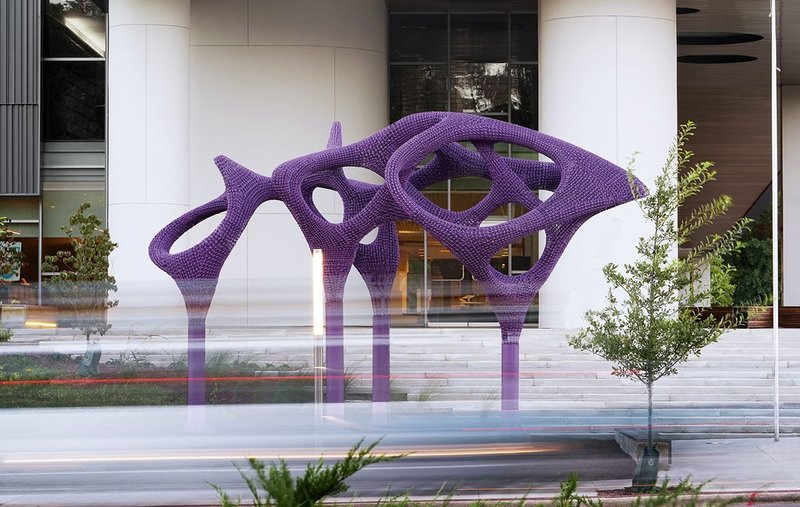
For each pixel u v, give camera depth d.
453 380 19.06
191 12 28.09
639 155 25.42
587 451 13.06
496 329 24.19
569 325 24.81
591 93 25.45
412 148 15.11
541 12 26.20
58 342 19.14
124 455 11.91
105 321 20.81
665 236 14.26
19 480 11.20
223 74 28.14
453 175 16.66
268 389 16.12
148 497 10.83
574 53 25.53
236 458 11.60
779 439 15.98
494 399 16.25
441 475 11.27
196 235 27.75
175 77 26.30
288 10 28.12
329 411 13.11
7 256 24.45
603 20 25.41
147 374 17.11
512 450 12.14
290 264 27.66
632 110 25.44
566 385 19.80
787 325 27.28
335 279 15.75
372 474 11.07
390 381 17.84
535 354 21.39
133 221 26.05
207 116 28.16
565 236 15.27
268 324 20.95
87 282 21.47
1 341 19.44
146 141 26.09
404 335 21.39
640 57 25.48
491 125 15.55
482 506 6.48
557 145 15.48
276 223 27.62
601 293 24.91
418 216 14.84
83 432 12.56
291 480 5.89
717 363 21.19
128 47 26.14
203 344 15.72
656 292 13.91
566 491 6.71
